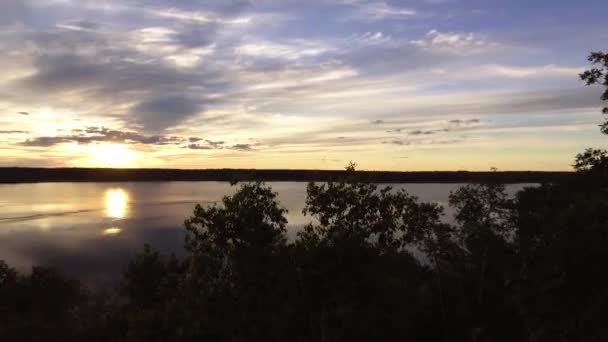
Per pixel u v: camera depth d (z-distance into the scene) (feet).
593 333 75.41
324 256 67.46
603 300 75.15
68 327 144.97
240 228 68.33
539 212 108.27
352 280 68.85
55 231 472.85
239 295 68.64
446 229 131.95
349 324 78.79
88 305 176.45
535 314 88.12
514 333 115.44
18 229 487.20
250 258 67.82
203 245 68.33
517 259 102.42
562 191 118.32
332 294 69.05
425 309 129.70
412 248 194.29
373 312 75.66
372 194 71.41
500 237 127.85
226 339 80.74
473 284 135.85
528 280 91.91
